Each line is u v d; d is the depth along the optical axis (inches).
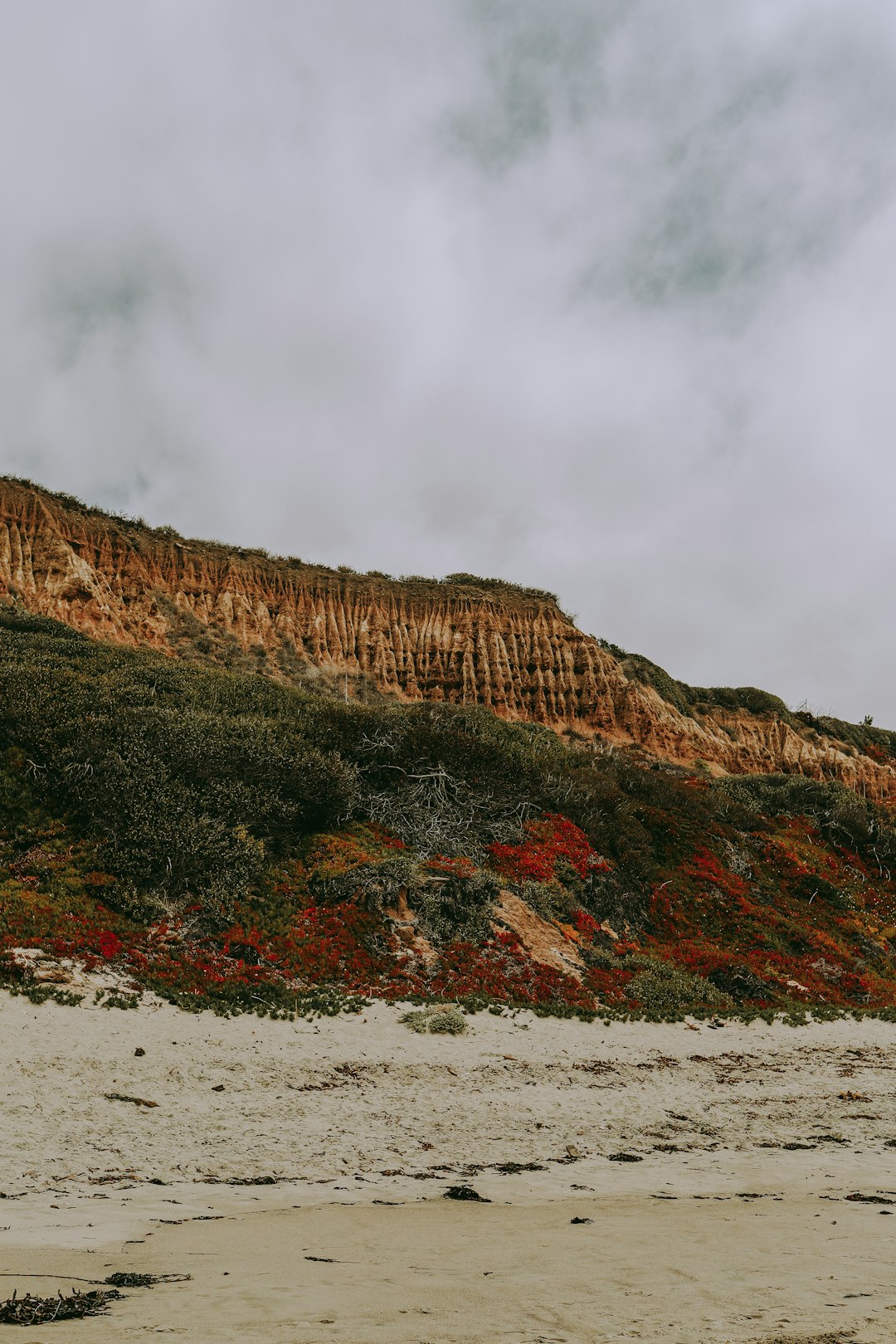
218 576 2561.5
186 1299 267.6
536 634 2817.4
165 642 2295.8
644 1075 786.8
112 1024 735.1
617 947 1211.9
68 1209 398.6
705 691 3454.7
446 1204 437.1
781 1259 332.2
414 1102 658.8
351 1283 292.0
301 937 998.4
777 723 3316.9
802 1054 914.1
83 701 1290.6
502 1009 935.0
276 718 1461.6
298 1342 223.1
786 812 1952.5
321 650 2551.7
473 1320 248.5
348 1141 561.9
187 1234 362.3
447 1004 918.4
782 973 1266.0
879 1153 580.1
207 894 1018.7
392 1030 836.0
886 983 1346.0
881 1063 893.2
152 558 2472.9
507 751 1579.7
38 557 2213.3
